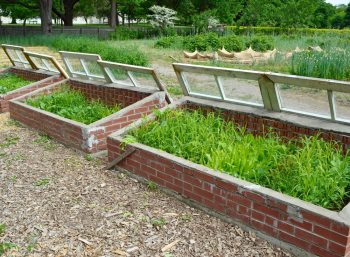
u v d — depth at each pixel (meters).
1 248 3.35
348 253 2.91
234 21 36.44
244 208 3.47
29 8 32.31
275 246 3.29
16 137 6.34
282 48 17.97
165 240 3.42
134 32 29.94
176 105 5.62
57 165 5.13
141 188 4.40
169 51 19.42
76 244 3.41
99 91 7.31
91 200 4.16
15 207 4.05
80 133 5.46
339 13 47.06
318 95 4.48
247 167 3.87
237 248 3.28
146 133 4.86
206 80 5.55
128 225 3.66
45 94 7.66
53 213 3.92
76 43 19.89
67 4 35.88
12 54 10.49
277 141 4.45
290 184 3.53
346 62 10.44
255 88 5.11
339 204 3.29
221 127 4.82
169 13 29.53
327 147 3.99
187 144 4.42
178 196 4.10
